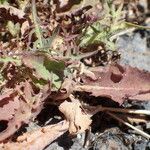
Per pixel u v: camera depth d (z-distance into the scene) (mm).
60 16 182
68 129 153
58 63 157
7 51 167
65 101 156
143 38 208
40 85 159
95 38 175
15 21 174
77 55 164
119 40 202
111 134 166
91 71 171
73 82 162
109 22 181
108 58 183
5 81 160
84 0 184
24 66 158
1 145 144
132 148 164
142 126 172
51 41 162
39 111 153
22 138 148
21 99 154
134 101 175
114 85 165
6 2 172
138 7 221
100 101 172
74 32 178
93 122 168
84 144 160
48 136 151
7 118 149
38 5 181
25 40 170
